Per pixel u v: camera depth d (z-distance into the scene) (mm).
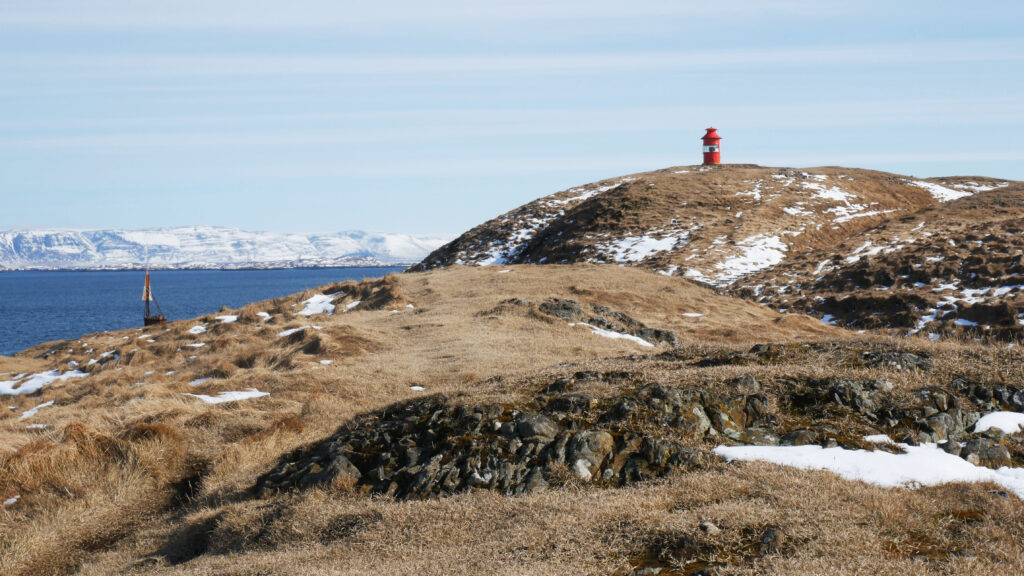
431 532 9656
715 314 40781
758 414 11914
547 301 35031
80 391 27609
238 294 185375
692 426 11602
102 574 11297
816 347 15367
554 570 7648
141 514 14430
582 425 12086
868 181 99500
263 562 9617
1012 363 12758
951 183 106438
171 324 44250
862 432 11070
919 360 13375
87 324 106438
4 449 16953
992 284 46594
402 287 46594
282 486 13344
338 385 22672
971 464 10008
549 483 10984
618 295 42094
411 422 13570
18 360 41469
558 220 93875
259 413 19750
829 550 7410
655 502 9273
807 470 9930
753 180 96375
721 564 7469
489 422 12633
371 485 12203
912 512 8398
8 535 13234
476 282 45938
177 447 16938
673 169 113750
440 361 25453
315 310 44031
